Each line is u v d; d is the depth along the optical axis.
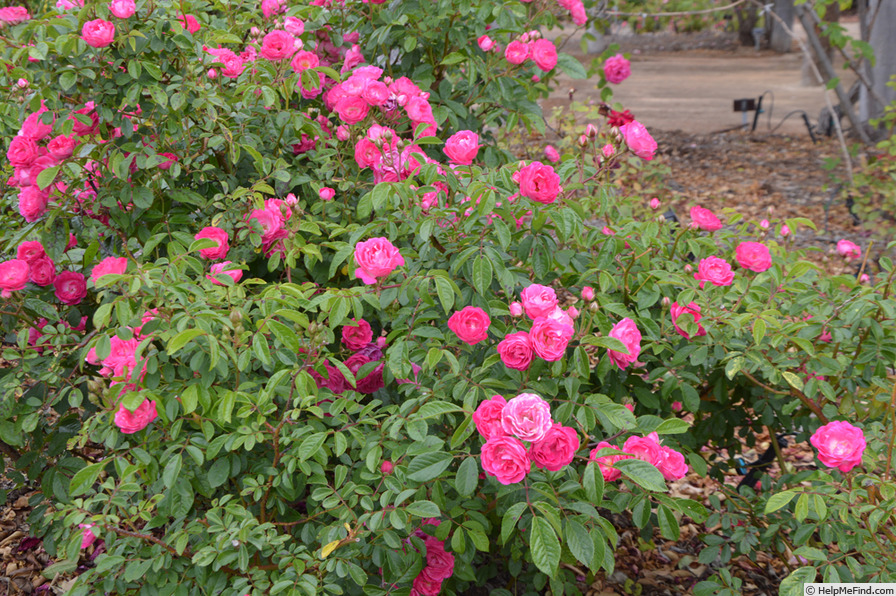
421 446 1.87
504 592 2.39
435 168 2.20
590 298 2.08
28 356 2.30
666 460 1.92
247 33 3.29
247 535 1.78
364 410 1.99
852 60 8.33
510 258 2.32
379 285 2.15
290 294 2.10
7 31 2.60
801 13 7.55
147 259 2.62
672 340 2.46
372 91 2.56
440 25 3.16
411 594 2.10
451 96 3.43
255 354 1.85
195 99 2.47
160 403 1.79
